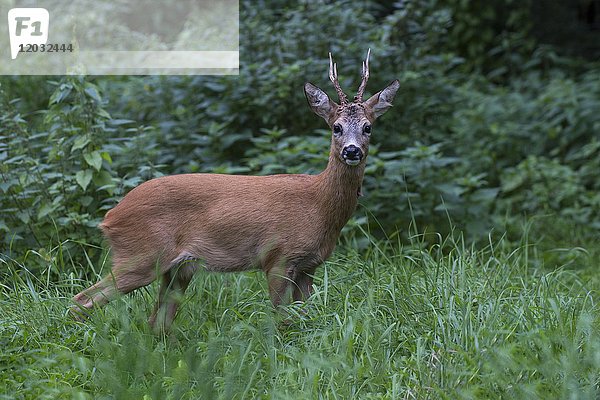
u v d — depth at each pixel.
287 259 9.38
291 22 15.53
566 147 18.62
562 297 9.65
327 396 7.51
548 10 24.50
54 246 11.01
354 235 12.52
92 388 7.84
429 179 13.54
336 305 9.41
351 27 15.66
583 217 15.27
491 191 13.91
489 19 23.61
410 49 16.34
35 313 9.06
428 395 7.55
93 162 11.01
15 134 11.80
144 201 9.28
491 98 19.95
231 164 14.27
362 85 9.80
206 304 9.72
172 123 14.56
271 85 14.62
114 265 9.33
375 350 8.28
